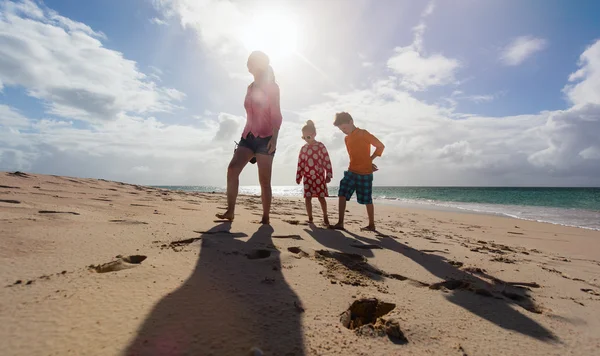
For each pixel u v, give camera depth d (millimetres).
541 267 2779
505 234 5746
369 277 1970
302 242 2666
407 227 5492
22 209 2727
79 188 5035
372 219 4238
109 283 1374
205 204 5656
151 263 1686
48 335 963
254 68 3320
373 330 1251
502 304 1716
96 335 983
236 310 1251
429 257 2701
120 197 4727
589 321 1591
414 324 1342
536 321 1524
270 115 3336
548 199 27016
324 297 1520
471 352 1173
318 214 6160
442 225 6594
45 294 1218
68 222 2434
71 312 1106
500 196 35188
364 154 4230
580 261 3396
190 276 1546
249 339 1061
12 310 1084
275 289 1527
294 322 1227
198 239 2324
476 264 2623
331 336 1164
